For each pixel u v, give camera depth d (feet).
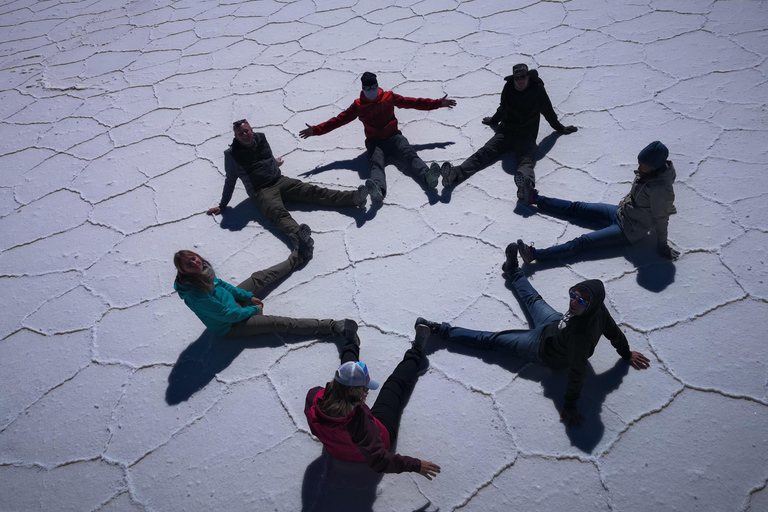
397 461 9.39
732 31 21.44
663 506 9.71
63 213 18.89
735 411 10.78
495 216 15.81
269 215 16.17
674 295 12.94
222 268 15.70
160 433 12.13
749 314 12.33
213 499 10.87
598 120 18.56
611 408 11.10
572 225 15.08
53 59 29.22
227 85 24.00
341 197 16.56
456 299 13.80
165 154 20.70
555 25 23.88
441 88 21.38
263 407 12.23
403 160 17.65
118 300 15.40
